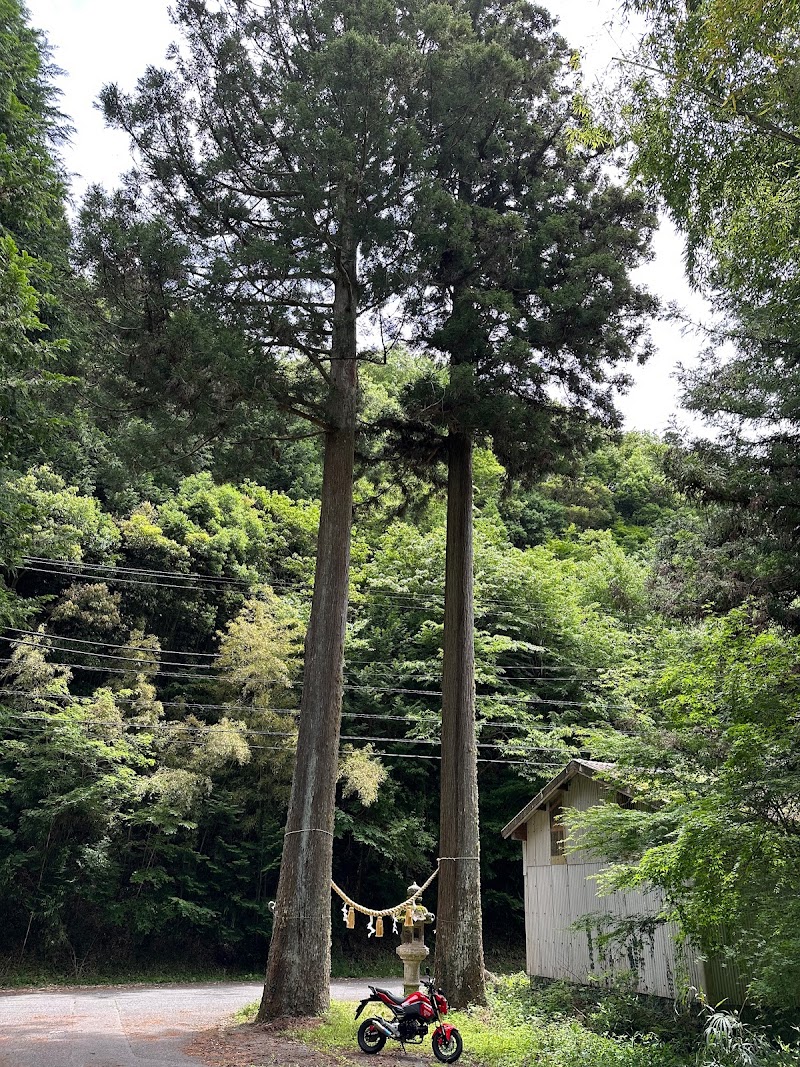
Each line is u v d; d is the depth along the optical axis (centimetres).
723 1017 782
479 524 3109
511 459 1343
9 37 1193
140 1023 1121
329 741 1119
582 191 1327
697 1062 772
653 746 971
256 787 2317
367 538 3069
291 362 1291
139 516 2617
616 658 2552
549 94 1345
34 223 1073
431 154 1166
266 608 2491
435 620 2636
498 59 1199
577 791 1372
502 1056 802
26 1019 1180
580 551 3497
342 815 2283
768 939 757
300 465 3609
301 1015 995
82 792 1972
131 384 1168
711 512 1229
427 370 1453
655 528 1498
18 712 1984
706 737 888
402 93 1165
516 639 2659
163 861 2255
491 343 1194
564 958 1355
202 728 2253
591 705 2369
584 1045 860
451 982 1083
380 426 1355
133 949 2134
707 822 702
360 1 1205
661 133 696
